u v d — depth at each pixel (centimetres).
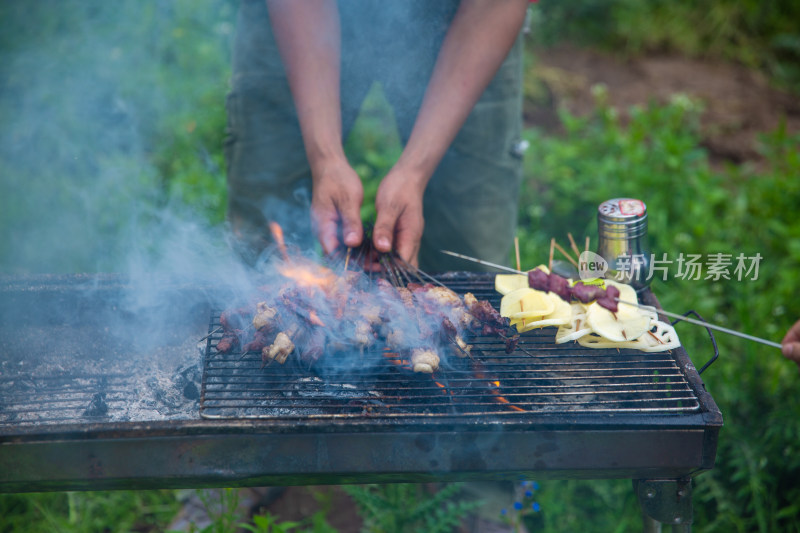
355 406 201
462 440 197
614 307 207
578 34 459
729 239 291
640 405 204
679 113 334
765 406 246
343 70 245
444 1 235
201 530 217
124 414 207
